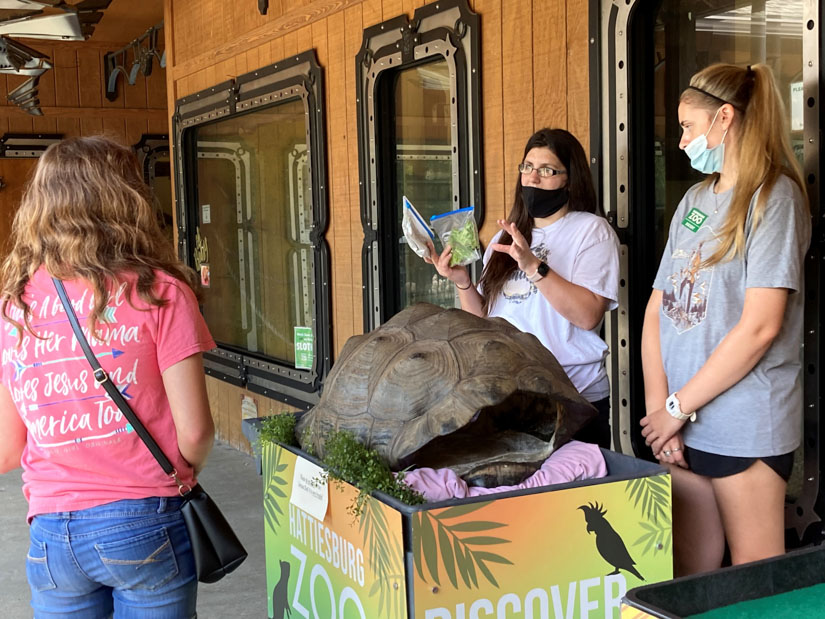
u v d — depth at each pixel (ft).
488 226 12.13
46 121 32.91
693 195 7.52
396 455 6.09
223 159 21.26
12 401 6.57
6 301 6.38
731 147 6.97
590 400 8.79
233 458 20.03
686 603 4.20
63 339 6.16
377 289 14.67
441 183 13.39
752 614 4.20
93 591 6.46
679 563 7.52
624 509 5.90
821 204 7.84
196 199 23.07
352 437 6.33
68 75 32.83
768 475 6.85
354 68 14.97
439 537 5.40
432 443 6.65
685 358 7.22
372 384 6.70
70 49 32.71
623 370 10.18
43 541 6.26
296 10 16.62
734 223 6.80
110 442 6.20
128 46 29.50
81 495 6.19
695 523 7.38
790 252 6.55
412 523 5.33
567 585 5.78
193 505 6.43
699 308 7.11
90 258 6.14
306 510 6.89
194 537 6.40
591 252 8.62
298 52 16.78
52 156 6.41
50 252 6.20
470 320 6.97
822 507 7.98
